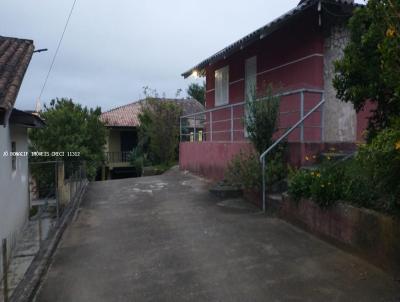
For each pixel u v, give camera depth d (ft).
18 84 16.30
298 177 18.74
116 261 15.14
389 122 13.01
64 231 19.79
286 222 19.61
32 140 38.68
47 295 12.25
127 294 12.14
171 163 54.90
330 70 26.35
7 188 18.42
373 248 13.42
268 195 21.95
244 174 23.76
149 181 38.04
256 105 23.57
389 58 11.03
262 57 32.55
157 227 19.94
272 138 24.17
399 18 11.16
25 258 17.90
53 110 41.14
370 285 12.00
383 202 13.73
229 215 21.67
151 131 57.11
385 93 13.07
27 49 24.70
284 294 11.68
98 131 48.80
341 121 26.96
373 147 11.76
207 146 35.50
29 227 24.36
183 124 59.00
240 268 13.89
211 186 30.83
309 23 26.63
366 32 13.26
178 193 29.63
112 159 76.13
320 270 13.35
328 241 16.10
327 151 22.43
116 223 21.18
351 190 15.33
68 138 39.19
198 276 13.34
